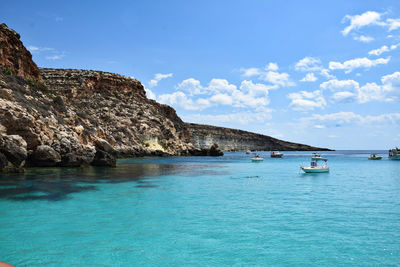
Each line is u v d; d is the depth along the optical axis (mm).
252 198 23516
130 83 150000
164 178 36969
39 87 68500
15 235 13242
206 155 139000
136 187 28203
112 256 11164
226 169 55531
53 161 41781
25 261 10531
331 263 10859
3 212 17188
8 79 54625
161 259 11000
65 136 46719
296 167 62438
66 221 15617
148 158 100562
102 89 135500
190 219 16594
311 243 12875
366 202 22266
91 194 23656
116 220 16047
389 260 11133
